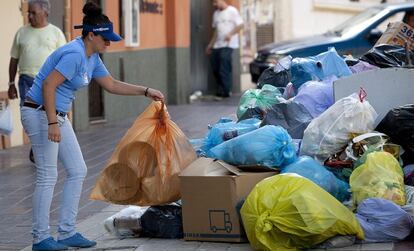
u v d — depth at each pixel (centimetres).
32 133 1348
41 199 1356
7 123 2022
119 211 1608
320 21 4766
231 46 3619
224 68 3628
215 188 1328
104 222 1486
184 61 3447
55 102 1323
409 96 1487
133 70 3078
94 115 2848
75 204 1384
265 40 4341
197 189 1341
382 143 1398
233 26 3612
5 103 2041
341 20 4975
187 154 1405
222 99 3622
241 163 1367
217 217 1334
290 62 1741
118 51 2952
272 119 1495
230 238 1330
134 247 1357
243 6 4106
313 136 1423
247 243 1327
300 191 1243
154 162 1400
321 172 1352
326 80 1616
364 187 1328
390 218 1278
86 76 1353
